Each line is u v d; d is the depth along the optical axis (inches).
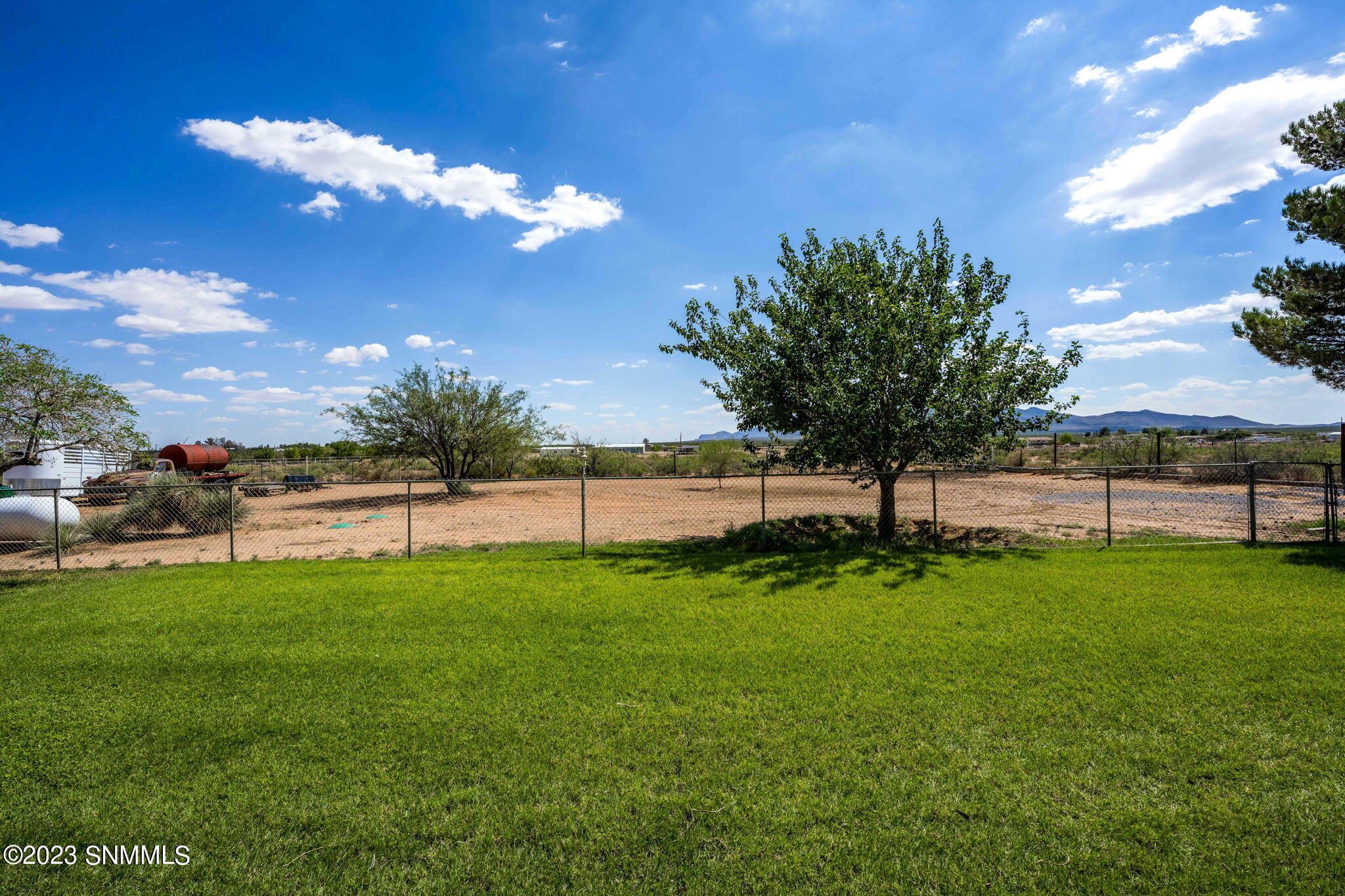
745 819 124.7
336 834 122.3
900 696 180.2
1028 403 395.5
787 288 431.8
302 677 204.1
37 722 172.1
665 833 120.8
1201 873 107.1
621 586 317.1
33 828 125.3
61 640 243.4
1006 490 764.6
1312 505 578.6
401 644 235.5
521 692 189.3
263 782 141.3
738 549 413.4
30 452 403.9
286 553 454.6
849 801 130.2
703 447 1109.1
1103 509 577.0
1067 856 112.3
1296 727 157.2
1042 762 143.9
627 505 712.4
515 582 329.4
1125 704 172.4
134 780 143.2
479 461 941.8
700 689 188.4
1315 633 222.8
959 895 103.7
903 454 425.4
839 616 258.1
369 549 462.6
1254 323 481.1
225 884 109.0
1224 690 179.2
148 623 264.5
